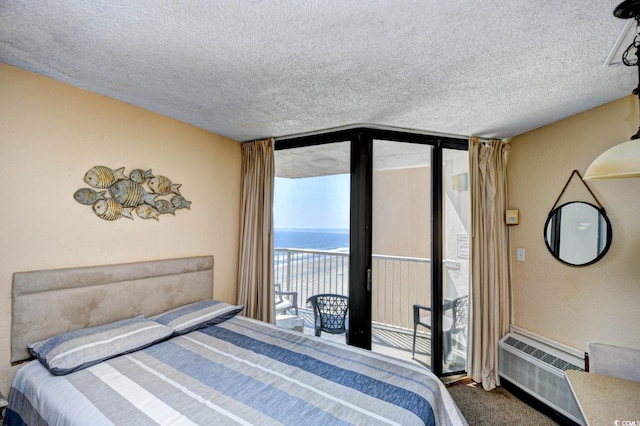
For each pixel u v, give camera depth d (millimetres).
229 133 2879
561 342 2281
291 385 1457
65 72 1760
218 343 1950
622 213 1919
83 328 1904
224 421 1189
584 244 2127
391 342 2678
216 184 2885
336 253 2818
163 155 2432
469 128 2588
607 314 1990
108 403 1291
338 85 1856
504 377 2562
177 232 2541
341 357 1773
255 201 2975
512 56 1507
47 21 1293
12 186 1696
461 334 2836
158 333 1937
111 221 2119
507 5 1144
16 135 1710
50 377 1497
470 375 2623
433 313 2744
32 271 1748
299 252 3088
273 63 1616
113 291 2059
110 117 2105
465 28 1293
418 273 2754
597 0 1105
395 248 2699
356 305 2600
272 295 2871
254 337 2066
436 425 1316
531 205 2568
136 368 1593
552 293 2361
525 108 2139
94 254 2025
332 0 1131
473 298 2635
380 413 1250
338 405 1301
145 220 2316
